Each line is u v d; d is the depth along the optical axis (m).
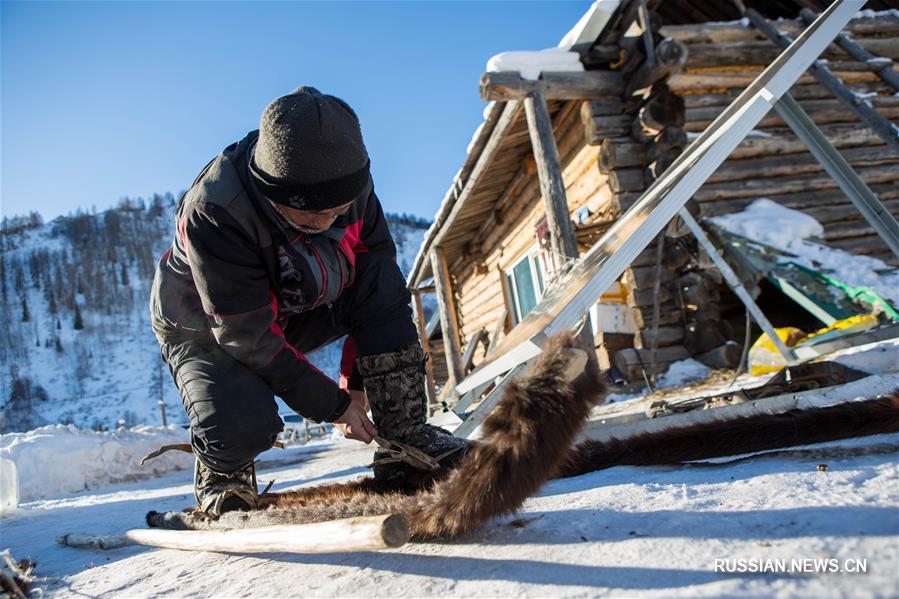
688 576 0.84
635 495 1.38
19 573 1.46
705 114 7.20
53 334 141.75
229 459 1.78
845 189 3.60
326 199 1.59
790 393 2.48
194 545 1.40
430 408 5.71
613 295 7.18
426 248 12.46
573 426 1.06
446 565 1.07
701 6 8.48
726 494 1.25
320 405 1.80
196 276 1.69
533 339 1.91
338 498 1.49
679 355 6.80
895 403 1.58
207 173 1.72
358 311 1.96
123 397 115.00
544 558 1.02
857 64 7.65
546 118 6.72
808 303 5.62
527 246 10.54
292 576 1.18
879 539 0.85
